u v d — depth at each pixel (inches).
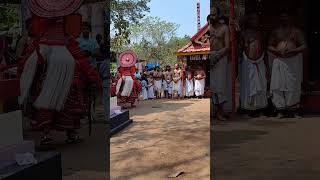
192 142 252.2
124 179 171.8
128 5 698.8
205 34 733.3
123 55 502.9
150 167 190.9
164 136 276.7
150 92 697.6
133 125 338.3
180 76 714.2
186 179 170.9
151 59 1910.7
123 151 223.9
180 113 434.3
